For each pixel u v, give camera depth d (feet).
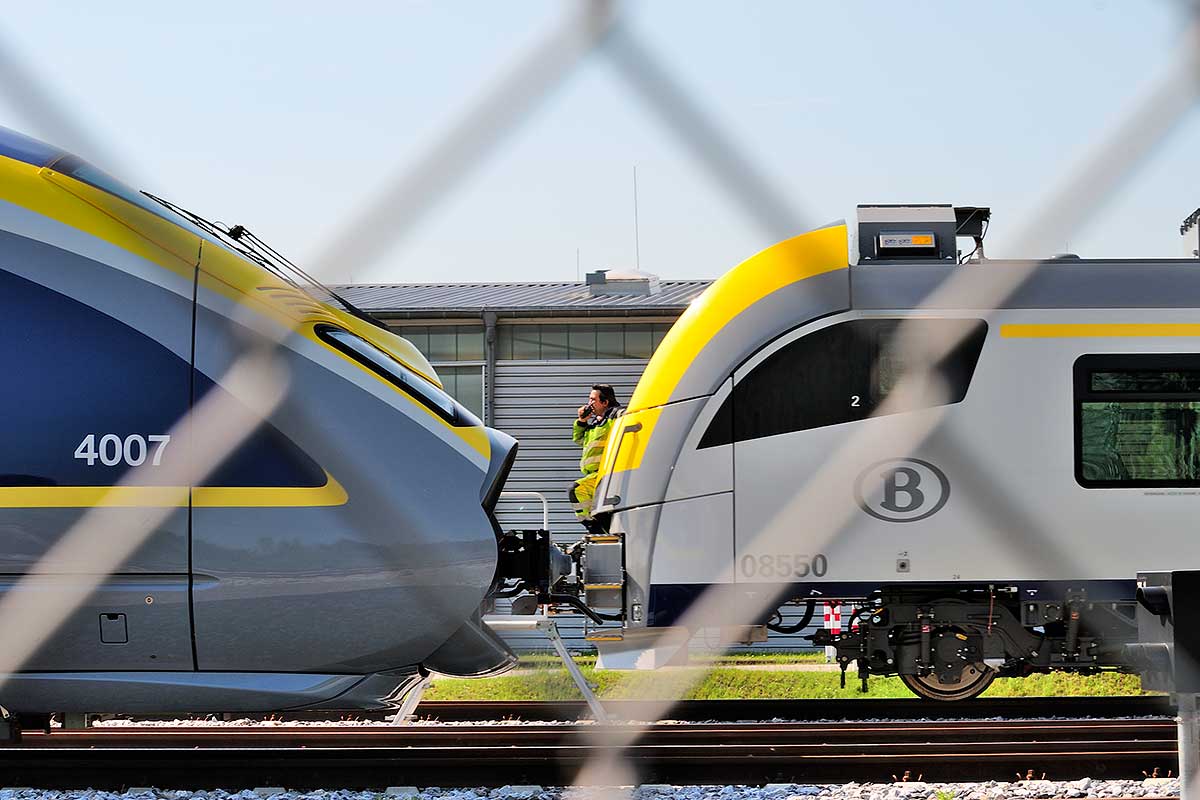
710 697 144.56
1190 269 119.75
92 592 76.18
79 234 77.00
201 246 78.84
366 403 80.02
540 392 216.13
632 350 216.95
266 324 78.54
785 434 117.70
